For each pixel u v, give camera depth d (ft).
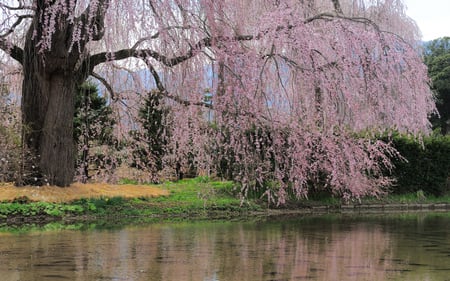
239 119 24.43
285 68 24.34
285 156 25.81
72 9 23.07
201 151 25.73
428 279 12.10
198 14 24.43
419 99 24.23
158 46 23.79
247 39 24.67
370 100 23.32
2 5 26.50
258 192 35.60
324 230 22.44
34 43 28.55
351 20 24.34
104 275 12.44
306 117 24.70
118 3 22.12
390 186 41.19
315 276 12.41
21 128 30.53
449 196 45.32
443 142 44.73
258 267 13.56
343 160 25.70
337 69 23.04
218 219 28.60
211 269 13.23
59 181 31.04
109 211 29.01
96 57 30.30
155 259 14.74
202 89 24.79
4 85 29.81
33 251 16.16
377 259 14.80
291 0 23.94
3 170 29.71
